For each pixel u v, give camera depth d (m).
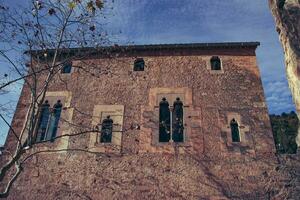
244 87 12.62
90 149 11.68
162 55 13.91
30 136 7.39
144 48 13.97
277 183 10.42
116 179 10.96
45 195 10.89
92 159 11.49
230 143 11.34
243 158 10.98
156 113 12.29
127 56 14.02
